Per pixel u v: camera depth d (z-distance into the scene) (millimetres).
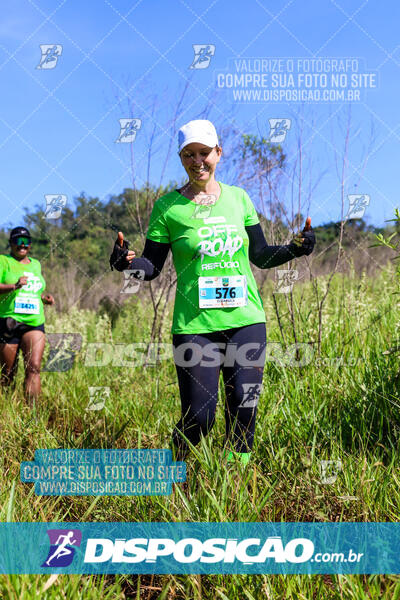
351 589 2199
